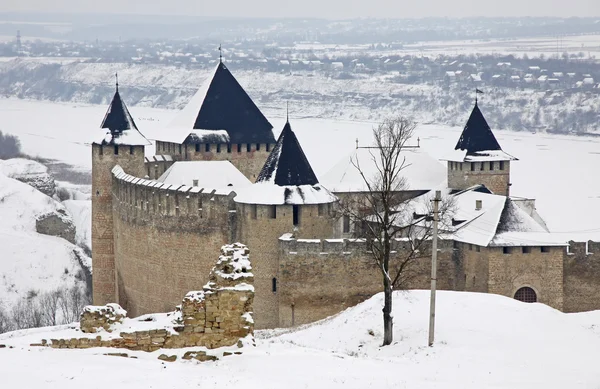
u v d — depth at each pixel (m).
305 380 106.44
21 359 106.12
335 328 163.62
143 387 99.25
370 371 115.25
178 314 115.00
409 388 109.50
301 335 162.88
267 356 112.69
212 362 109.94
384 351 146.62
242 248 113.25
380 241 169.25
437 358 134.00
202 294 111.44
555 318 155.88
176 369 105.75
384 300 164.75
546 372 124.88
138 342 110.12
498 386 116.44
